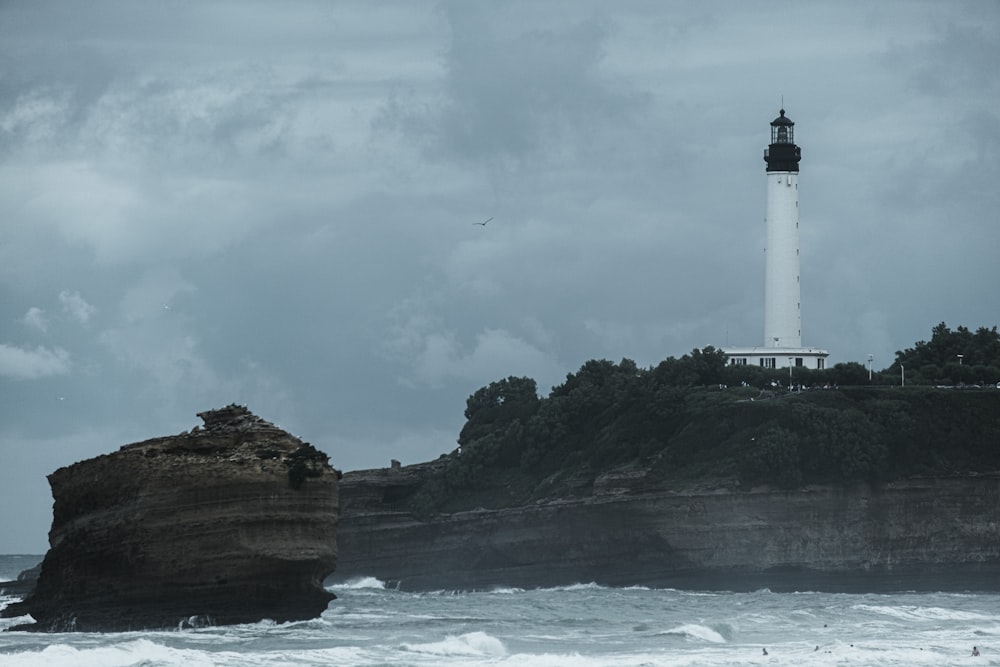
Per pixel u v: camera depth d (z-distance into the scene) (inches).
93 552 4357.8
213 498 4274.1
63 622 4375.0
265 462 4325.8
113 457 4372.5
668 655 4217.5
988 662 4079.7
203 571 4281.5
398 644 4220.0
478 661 3944.4
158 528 4266.7
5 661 3528.5
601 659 4089.6
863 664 4040.4
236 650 3969.0
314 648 4057.6
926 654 4215.1
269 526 4320.9
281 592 4399.6
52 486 4505.4
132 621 4298.7
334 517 4478.3
